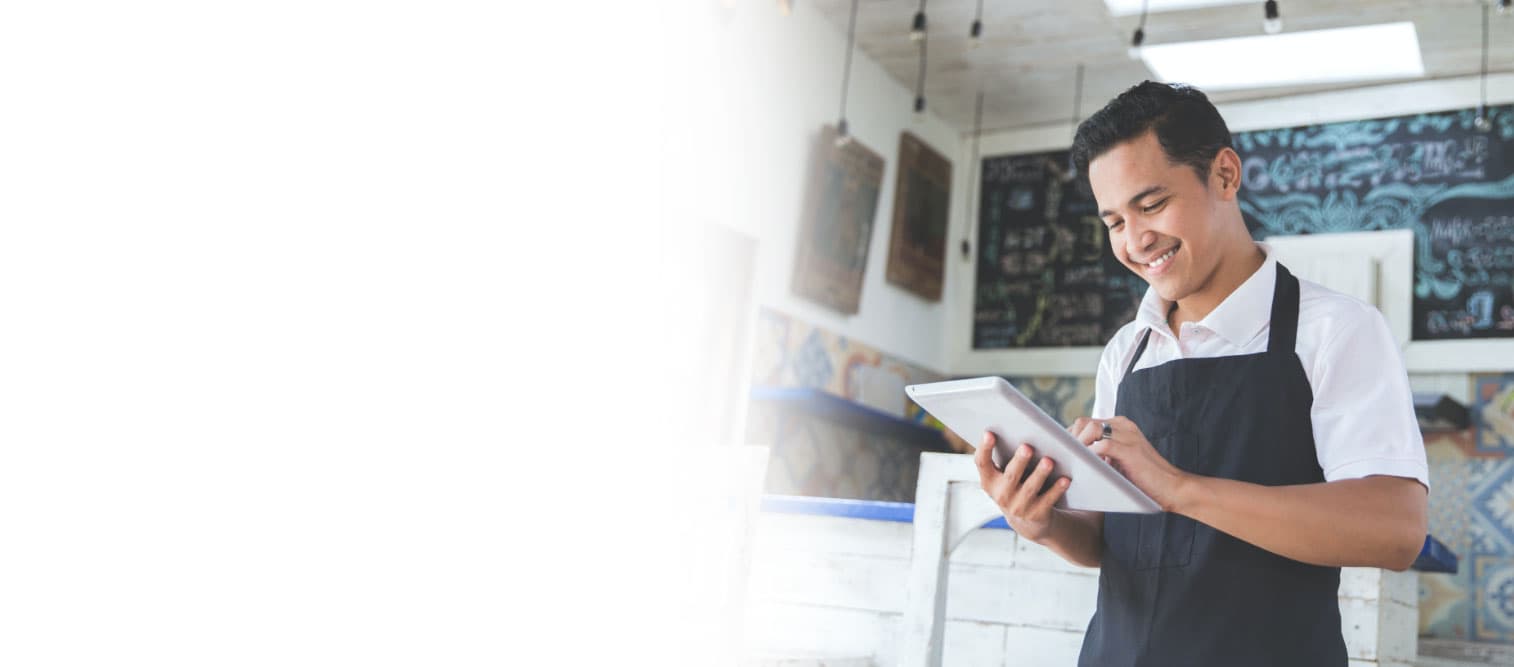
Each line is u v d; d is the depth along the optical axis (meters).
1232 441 1.61
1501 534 5.67
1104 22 5.96
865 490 6.37
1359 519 1.40
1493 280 5.89
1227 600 1.57
